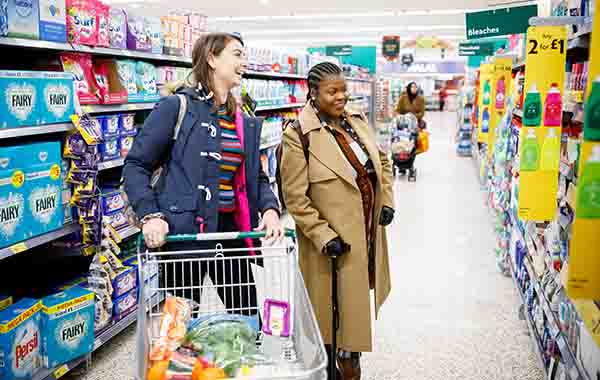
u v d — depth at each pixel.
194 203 2.18
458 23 19.38
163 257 2.25
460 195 8.80
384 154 2.84
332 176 2.51
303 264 2.68
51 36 2.96
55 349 2.93
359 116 2.76
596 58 1.65
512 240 4.65
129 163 2.13
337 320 2.59
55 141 3.07
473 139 13.47
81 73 3.33
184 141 2.19
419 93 10.99
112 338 3.67
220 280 2.37
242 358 1.61
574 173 2.47
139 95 3.92
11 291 3.15
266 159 6.80
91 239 3.18
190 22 4.71
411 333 3.73
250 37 24.77
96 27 3.38
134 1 15.34
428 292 4.53
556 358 2.77
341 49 18.47
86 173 3.10
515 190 4.47
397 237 6.29
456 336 3.68
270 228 2.01
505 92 6.88
